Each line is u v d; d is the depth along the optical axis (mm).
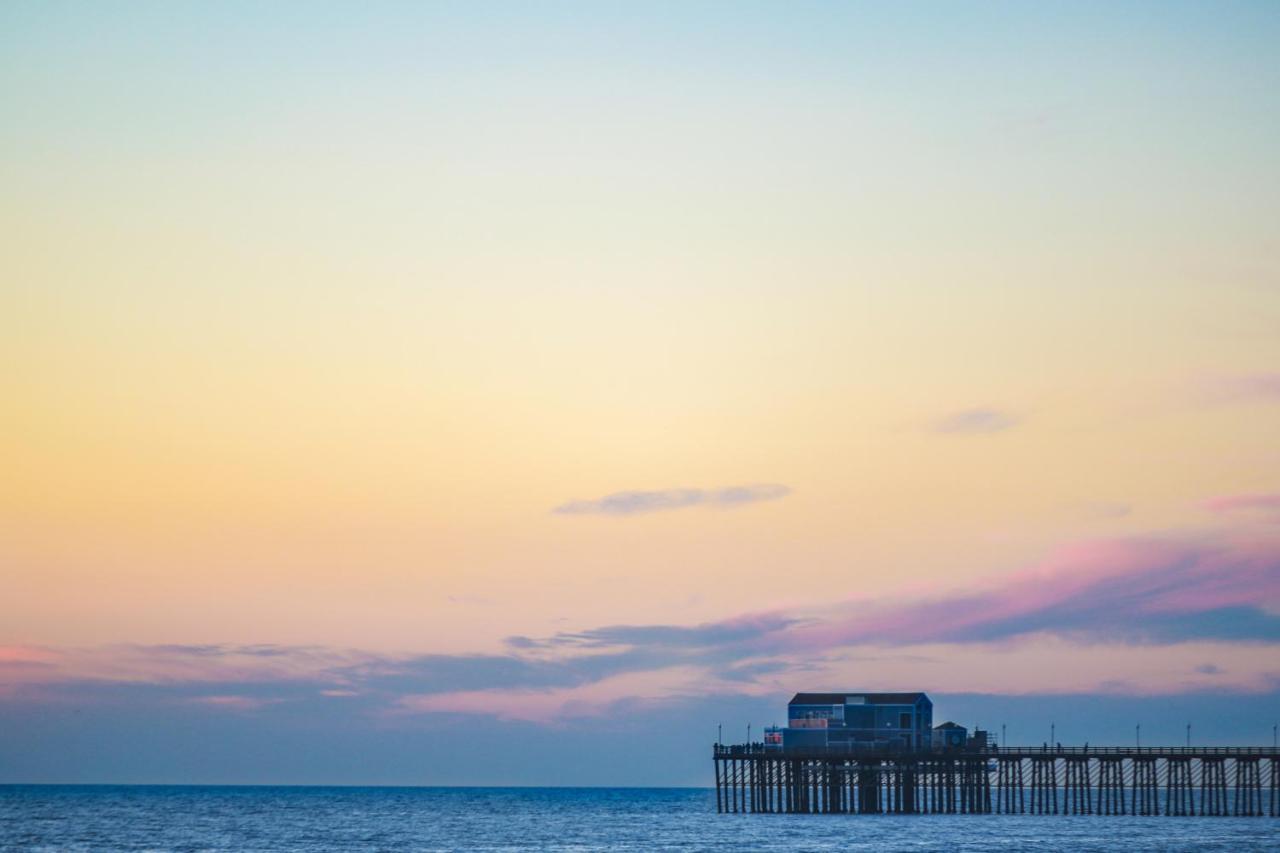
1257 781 159625
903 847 132500
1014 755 161875
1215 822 173125
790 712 171500
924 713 169250
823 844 137000
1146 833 149875
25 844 162750
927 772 168250
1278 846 132375
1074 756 160875
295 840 170375
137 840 170625
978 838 142750
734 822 173750
